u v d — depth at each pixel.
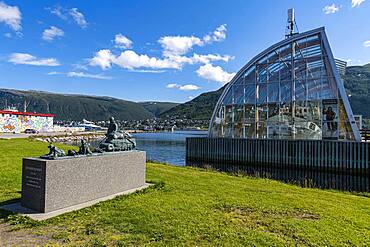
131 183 10.70
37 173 7.92
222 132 36.16
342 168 27.41
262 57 34.59
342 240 6.33
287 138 32.06
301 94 32.03
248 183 13.05
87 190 8.90
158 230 6.64
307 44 32.31
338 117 29.94
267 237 6.39
